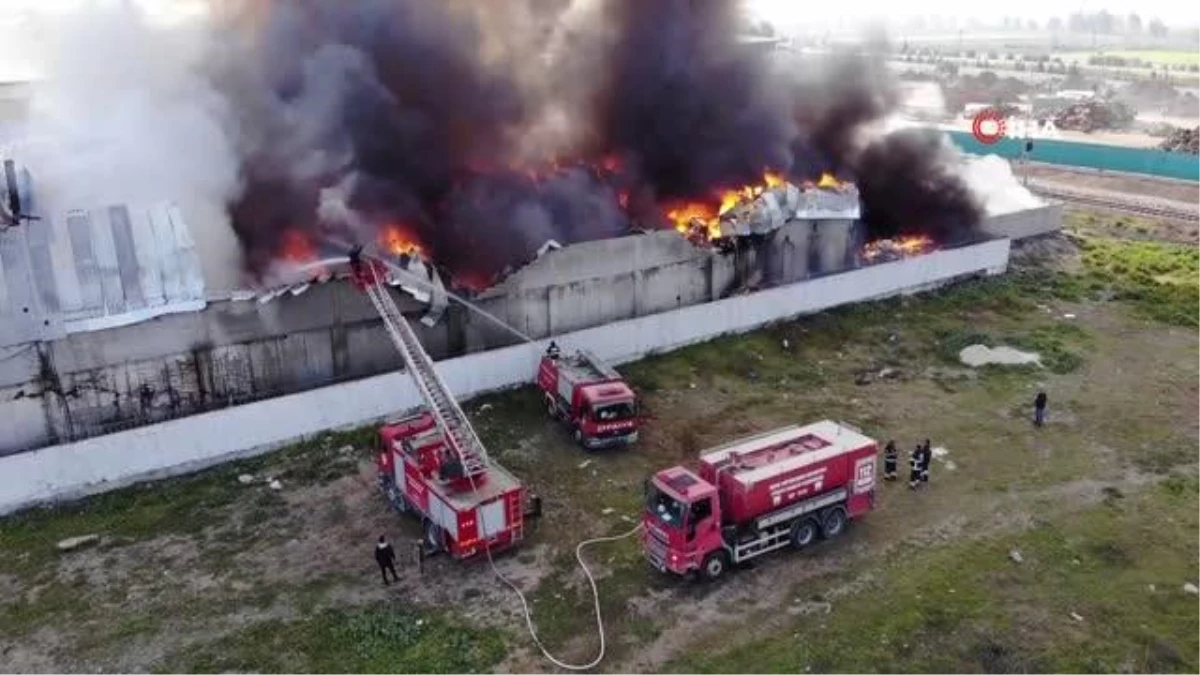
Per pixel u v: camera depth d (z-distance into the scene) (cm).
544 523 2064
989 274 3650
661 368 2822
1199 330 3131
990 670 1622
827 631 1712
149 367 2331
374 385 2464
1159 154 5638
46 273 2197
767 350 2964
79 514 2119
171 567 1928
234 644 1697
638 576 1880
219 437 2300
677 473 1866
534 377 2712
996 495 2150
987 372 2806
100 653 1681
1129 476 2227
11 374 2194
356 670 1627
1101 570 1880
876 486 2180
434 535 1958
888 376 2791
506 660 1648
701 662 1639
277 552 1975
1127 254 3944
